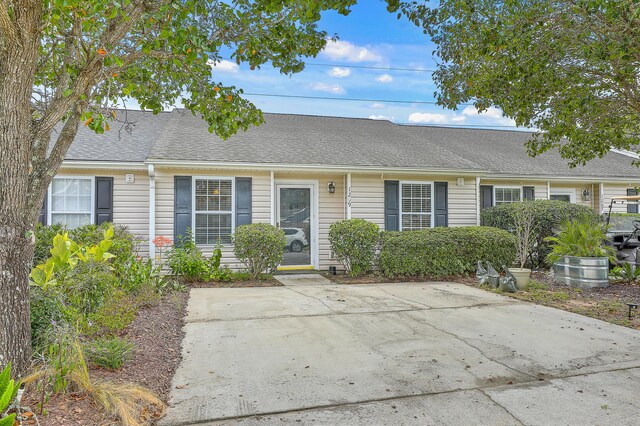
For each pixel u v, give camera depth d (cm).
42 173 311
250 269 886
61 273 446
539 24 449
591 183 1309
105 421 265
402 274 910
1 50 275
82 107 335
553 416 292
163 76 472
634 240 995
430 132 1518
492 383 350
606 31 443
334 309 616
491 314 593
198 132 1079
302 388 336
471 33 485
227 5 395
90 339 403
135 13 335
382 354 420
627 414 296
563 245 852
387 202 1037
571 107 550
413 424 279
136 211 918
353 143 1163
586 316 584
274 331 500
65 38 344
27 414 257
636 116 593
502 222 1077
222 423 279
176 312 579
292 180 1006
